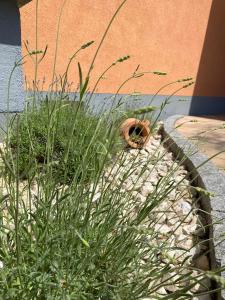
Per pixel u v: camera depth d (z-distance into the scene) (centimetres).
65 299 125
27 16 445
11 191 162
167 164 363
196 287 179
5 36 377
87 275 146
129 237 159
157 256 181
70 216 146
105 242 155
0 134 255
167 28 695
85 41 523
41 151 240
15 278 136
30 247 144
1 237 151
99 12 542
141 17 624
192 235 227
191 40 777
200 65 827
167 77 718
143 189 276
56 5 474
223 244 196
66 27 493
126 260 153
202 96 855
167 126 516
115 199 177
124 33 595
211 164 334
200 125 652
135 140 370
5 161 147
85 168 156
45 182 169
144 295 130
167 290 170
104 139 175
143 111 115
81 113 255
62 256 133
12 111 386
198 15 782
